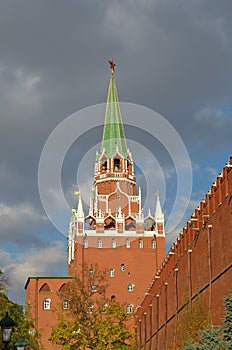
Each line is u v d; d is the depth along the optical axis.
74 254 129.75
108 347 69.38
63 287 119.50
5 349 27.86
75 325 69.25
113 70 149.62
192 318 58.97
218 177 56.94
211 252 59.28
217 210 57.50
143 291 124.25
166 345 78.94
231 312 44.00
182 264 72.06
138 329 108.00
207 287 59.75
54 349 113.12
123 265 125.81
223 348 43.12
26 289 124.44
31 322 60.56
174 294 75.81
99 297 119.25
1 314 52.59
